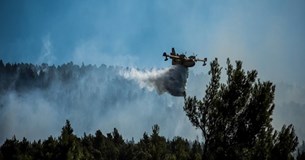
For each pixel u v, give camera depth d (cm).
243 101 1853
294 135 1906
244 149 1814
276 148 1847
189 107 1938
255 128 1794
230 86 1872
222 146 1827
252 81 1877
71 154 2850
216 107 1855
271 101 1838
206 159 1864
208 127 1886
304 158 2097
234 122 1839
